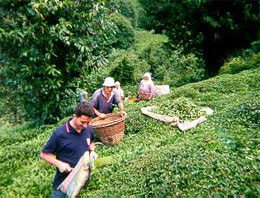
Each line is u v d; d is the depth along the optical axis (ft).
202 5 71.20
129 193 17.95
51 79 38.19
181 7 73.41
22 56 37.22
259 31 76.18
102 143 26.48
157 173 18.43
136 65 94.27
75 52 38.91
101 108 26.84
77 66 39.32
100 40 40.29
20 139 36.42
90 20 38.14
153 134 28.27
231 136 22.11
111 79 26.20
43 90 39.14
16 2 36.01
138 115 31.68
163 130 28.68
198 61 90.58
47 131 36.50
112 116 27.14
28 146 30.76
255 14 73.00
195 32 76.89
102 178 20.86
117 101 26.96
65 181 15.01
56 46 37.91
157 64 100.53
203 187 16.56
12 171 25.94
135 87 72.13
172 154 20.15
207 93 43.60
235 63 65.41
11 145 33.91
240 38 76.89
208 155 19.20
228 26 71.97
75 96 41.06
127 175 19.66
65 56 38.78
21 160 28.04
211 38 77.46
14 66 38.04
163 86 56.49
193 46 80.79
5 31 35.55
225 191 16.14
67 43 35.96
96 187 20.16
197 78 79.36
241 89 44.19
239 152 19.90
